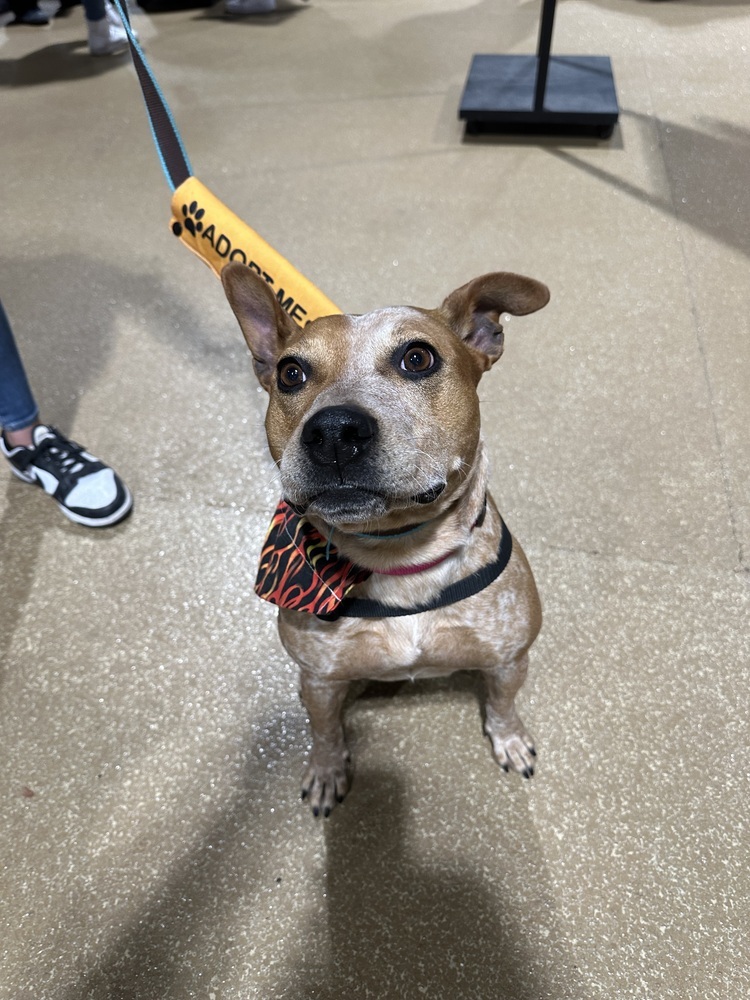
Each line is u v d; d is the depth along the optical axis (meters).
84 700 0.64
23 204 1.26
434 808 0.57
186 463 0.83
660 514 0.74
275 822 0.57
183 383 0.92
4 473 0.84
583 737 0.59
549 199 1.17
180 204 0.58
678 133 1.30
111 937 0.52
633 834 0.54
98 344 0.98
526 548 0.72
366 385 0.41
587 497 0.76
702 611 0.66
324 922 0.52
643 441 0.80
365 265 1.06
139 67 0.55
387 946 0.50
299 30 1.81
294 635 0.49
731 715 0.60
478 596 0.47
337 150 1.33
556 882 0.52
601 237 1.08
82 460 0.78
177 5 1.96
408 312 0.46
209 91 1.56
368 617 0.47
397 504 0.40
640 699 0.61
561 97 1.30
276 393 0.46
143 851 0.56
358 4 1.93
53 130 1.46
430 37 1.72
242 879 0.54
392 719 0.62
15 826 0.57
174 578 0.73
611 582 0.69
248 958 0.50
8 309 1.04
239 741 0.61
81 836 0.56
